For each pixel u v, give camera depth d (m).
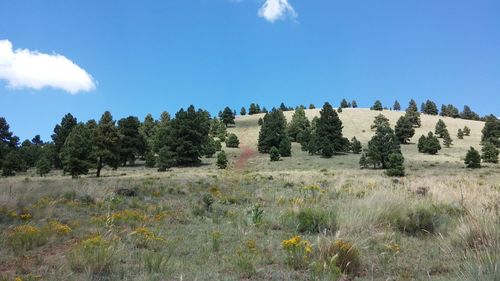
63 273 5.44
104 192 15.09
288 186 21.34
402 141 93.69
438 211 9.39
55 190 15.47
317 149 74.69
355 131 111.19
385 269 5.82
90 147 51.88
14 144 85.50
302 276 5.47
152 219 10.38
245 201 15.27
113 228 8.58
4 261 6.29
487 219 6.93
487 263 4.86
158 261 5.77
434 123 125.62
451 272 5.53
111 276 5.35
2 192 13.47
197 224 10.07
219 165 56.59
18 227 8.23
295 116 103.56
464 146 89.31
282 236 8.31
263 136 81.94
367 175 39.78
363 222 8.69
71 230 8.46
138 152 72.19
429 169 52.25
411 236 8.18
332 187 18.05
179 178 31.39
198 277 5.32
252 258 6.21
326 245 6.19
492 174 44.88
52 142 85.12
